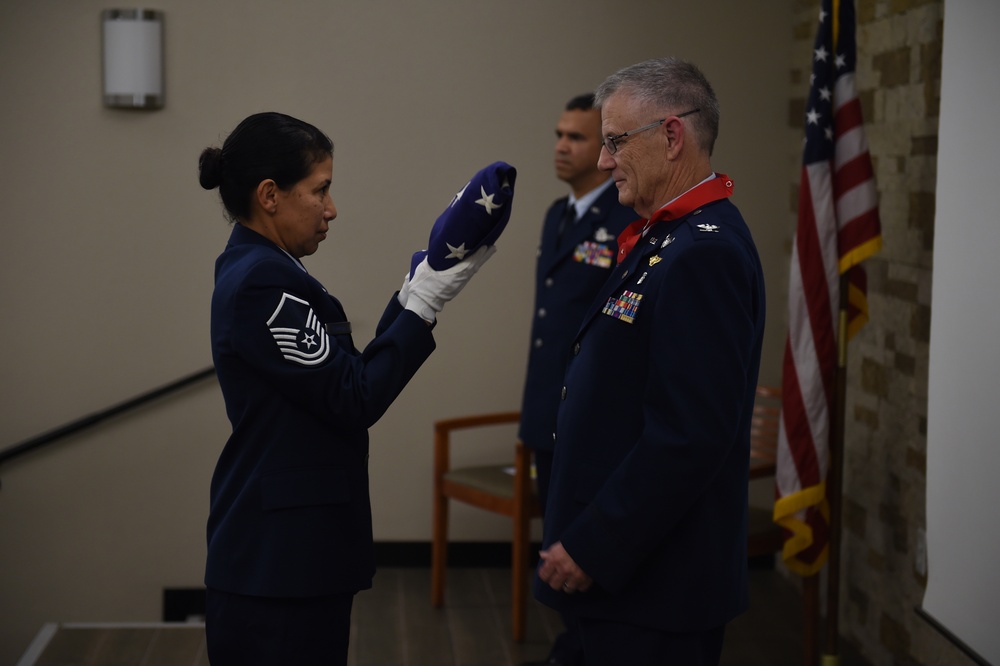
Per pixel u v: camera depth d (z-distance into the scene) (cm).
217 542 177
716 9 412
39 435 411
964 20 230
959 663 274
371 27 407
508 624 371
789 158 419
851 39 301
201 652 337
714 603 176
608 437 179
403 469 427
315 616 177
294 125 180
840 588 362
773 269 426
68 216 405
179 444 416
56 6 396
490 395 425
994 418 216
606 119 187
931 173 292
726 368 166
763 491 430
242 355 172
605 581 171
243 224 183
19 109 399
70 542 416
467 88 412
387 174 414
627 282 182
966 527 228
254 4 403
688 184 183
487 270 420
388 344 178
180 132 405
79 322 409
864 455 342
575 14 410
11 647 416
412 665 334
